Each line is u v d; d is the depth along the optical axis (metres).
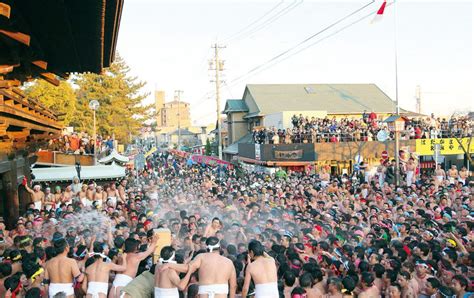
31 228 12.48
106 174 23.92
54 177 22.81
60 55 11.53
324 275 8.66
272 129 37.78
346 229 12.02
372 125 36.72
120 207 15.84
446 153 35.31
